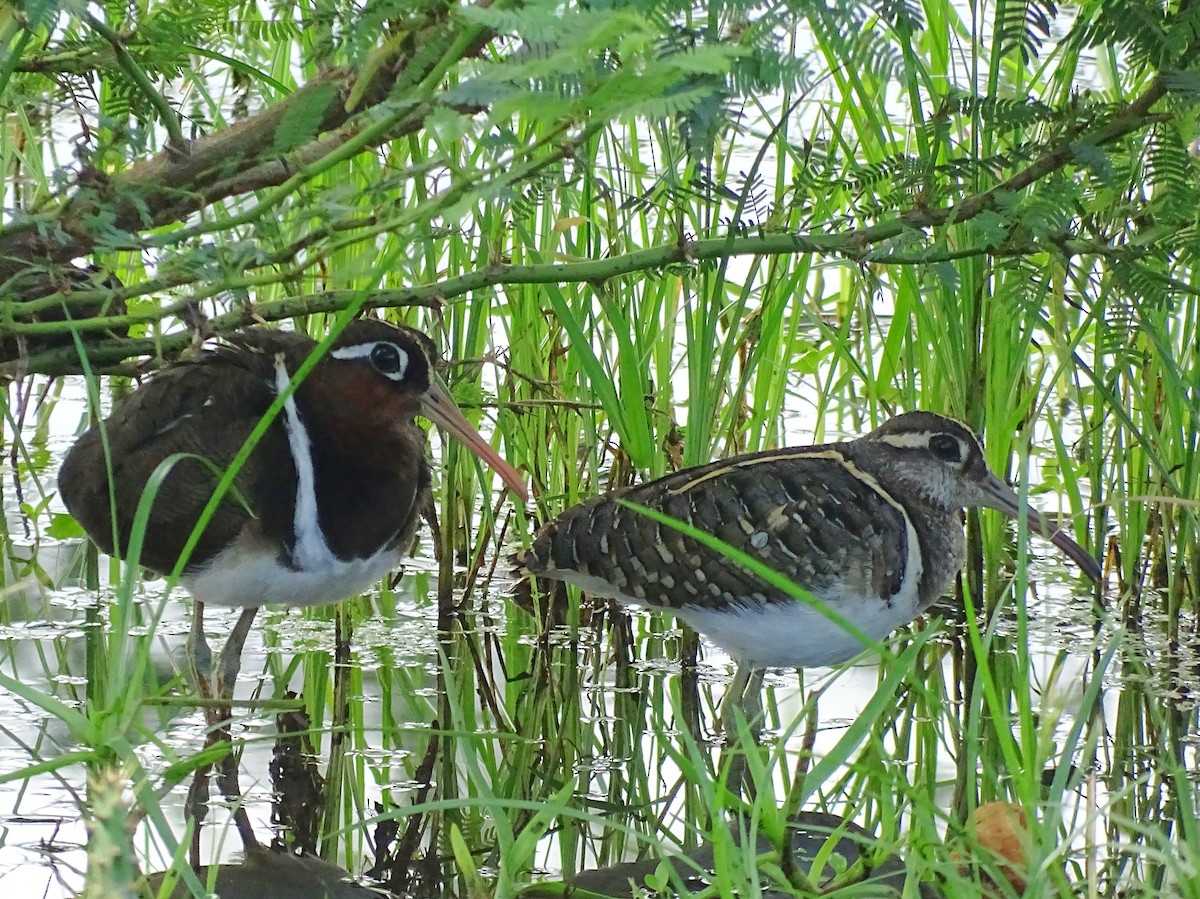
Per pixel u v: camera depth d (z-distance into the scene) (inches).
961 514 504.1
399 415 387.2
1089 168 372.8
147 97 368.5
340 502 374.6
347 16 327.0
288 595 380.5
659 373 501.0
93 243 355.3
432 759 393.4
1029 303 379.2
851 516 396.2
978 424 484.7
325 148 377.4
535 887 314.7
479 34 317.4
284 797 362.9
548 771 394.0
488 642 483.2
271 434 366.9
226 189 383.9
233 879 318.7
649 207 446.3
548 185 357.1
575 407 468.1
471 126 263.4
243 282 331.0
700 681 461.4
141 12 377.4
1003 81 492.4
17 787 347.3
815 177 426.0
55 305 366.0
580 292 484.1
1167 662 464.1
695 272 410.9
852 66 337.7
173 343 377.4
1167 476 452.4
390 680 447.8
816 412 589.0
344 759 390.3
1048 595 526.9
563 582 506.6
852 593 396.5
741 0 278.8
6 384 386.6
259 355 376.2
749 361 469.1
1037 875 249.6
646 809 371.6
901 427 418.6
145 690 409.4
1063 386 550.3
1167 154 353.7
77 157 381.1
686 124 295.3
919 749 403.9
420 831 351.6
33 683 410.3
